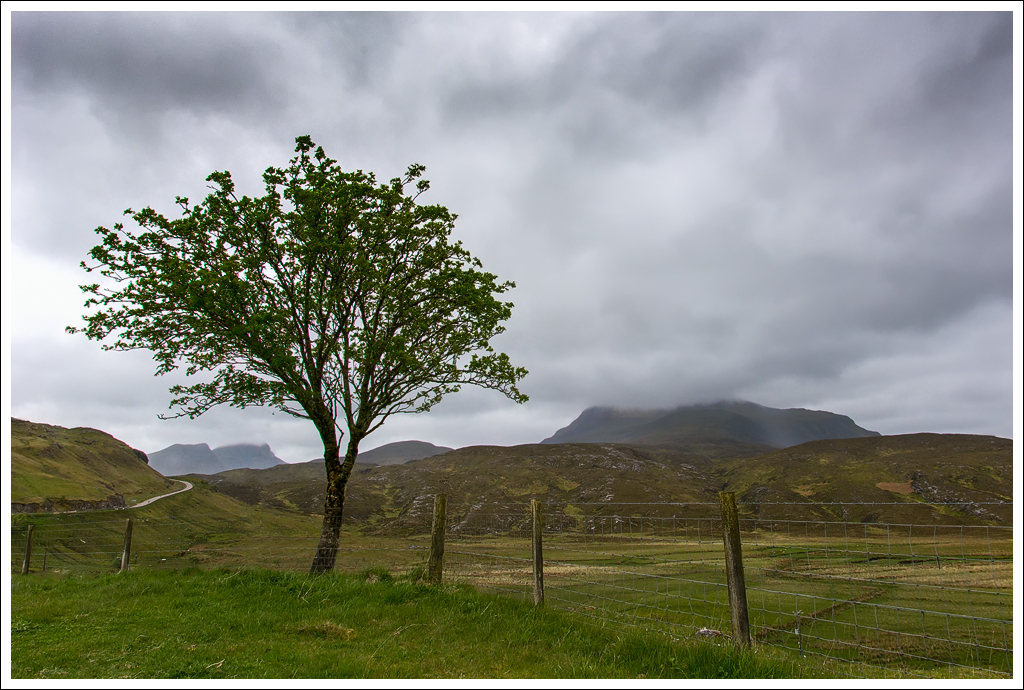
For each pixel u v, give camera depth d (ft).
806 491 529.86
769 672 23.34
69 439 633.20
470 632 30.48
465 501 536.01
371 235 62.39
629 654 26.35
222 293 53.52
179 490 595.88
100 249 55.36
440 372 63.62
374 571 44.98
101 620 33.12
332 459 59.16
